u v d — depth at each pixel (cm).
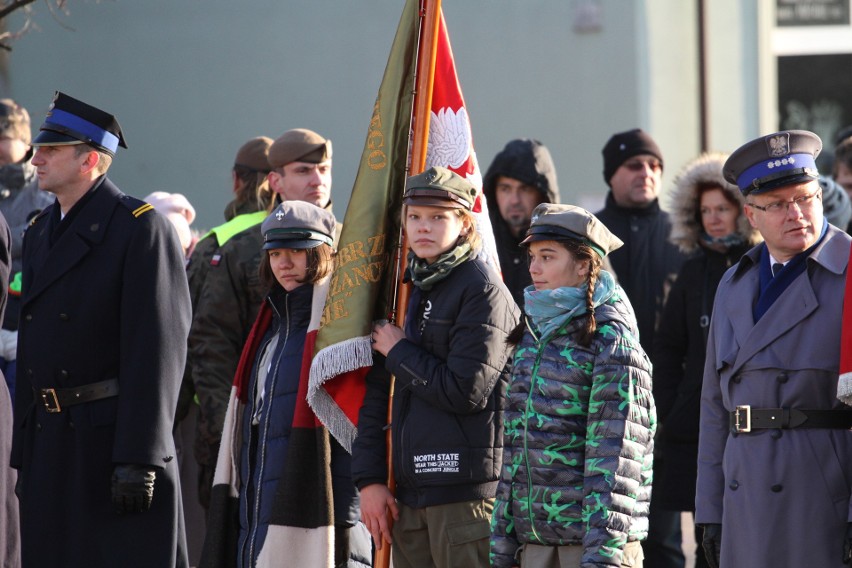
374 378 1406
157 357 1451
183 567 1507
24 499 1488
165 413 1453
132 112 3856
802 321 1238
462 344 1300
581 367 1209
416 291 1363
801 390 1228
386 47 3781
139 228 1476
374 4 3781
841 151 2108
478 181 1474
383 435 1386
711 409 1321
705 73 3744
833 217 1900
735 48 3834
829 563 1210
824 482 1216
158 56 3838
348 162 3809
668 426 1766
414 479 1316
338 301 1412
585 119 3741
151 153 3853
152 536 1461
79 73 3844
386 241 1434
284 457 1435
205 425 1705
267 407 1461
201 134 3841
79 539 1453
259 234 1741
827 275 1240
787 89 3934
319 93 3809
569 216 1239
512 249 1905
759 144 1245
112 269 1467
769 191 1235
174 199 2114
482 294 1313
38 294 1483
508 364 1330
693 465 1752
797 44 3925
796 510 1221
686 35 3747
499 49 3744
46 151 1477
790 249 1246
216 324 1716
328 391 1416
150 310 1456
